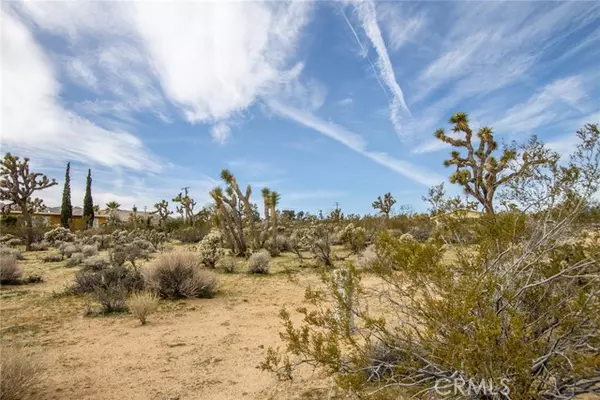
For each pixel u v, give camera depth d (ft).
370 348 10.00
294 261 52.24
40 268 48.06
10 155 75.61
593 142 9.07
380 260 9.55
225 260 46.80
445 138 33.76
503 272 9.05
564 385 8.00
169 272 30.09
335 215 73.97
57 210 223.10
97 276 31.76
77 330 20.63
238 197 64.13
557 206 9.51
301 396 12.01
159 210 146.10
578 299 7.75
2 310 25.52
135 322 22.30
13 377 11.89
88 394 12.70
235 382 13.56
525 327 8.00
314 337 9.78
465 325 7.70
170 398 12.41
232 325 21.53
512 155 10.37
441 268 8.22
